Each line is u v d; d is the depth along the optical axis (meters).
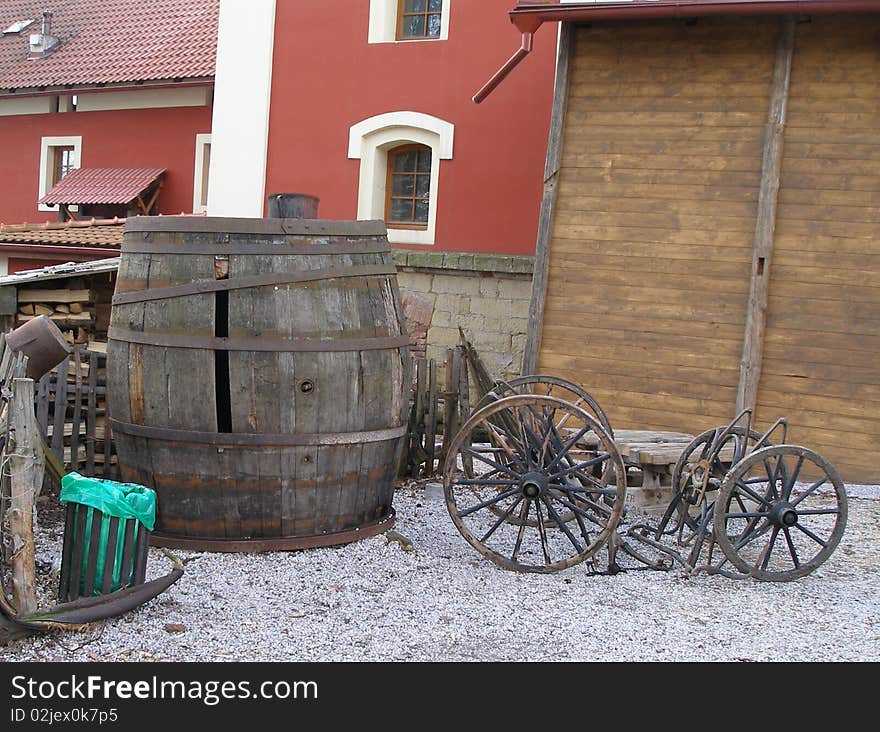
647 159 9.65
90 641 4.56
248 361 5.73
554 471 6.27
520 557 6.34
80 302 7.86
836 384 8.98
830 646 4.92
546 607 5.34
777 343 9.16
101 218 20.55
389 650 4.63
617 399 9.70
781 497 5.93
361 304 6.04
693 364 9.45
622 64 9.76
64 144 21.73
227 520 5.93
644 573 6.06
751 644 4.91
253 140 14.29
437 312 12.77
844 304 8.98
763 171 9.20
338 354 5.90
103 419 7.43
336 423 5.94
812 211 9.08
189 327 5.78
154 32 22.22
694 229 9.48
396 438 6.38
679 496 6.29
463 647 4.71
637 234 9.67
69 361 7.31
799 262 9.10
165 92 20.20
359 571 5.78
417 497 7.93
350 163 13.72
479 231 12.86
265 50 14.20
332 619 5.01
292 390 5.79
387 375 6.19
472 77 12.88
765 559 5.91
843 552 6.82
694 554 6.00
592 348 9.80
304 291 5.85
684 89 9.55
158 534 6.04
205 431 5.79
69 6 24.53
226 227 5.83
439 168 13.09
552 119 9.95
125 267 6.09
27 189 22.41
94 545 4.82
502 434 6.79
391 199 13.91
